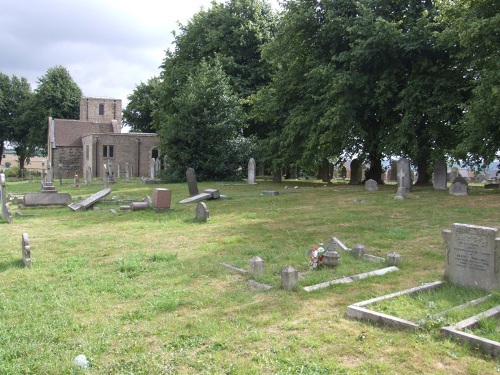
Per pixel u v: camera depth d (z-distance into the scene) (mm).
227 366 4828
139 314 6492
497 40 19031
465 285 7285
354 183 31234
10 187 37156
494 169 46031
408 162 22938
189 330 5859
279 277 8078
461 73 23578
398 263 8797
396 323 5652
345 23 25516
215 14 39938
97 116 67688
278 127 33906
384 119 26031
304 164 28438
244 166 36250
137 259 9781
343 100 24203
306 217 15148
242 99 35719
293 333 5617
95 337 5695
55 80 69438
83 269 9219
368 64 25578
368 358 4922
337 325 5816
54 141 59750
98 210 18984
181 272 8711
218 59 36938
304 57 29406
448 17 21828
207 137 35000
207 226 14133
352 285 7523
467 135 22312
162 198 17812
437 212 15492
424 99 23641
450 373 4570
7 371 4832
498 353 4832
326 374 4602
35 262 9852
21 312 6676
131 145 54875
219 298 7078
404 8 25656
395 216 14945
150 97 66625
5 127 71375
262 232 12719
